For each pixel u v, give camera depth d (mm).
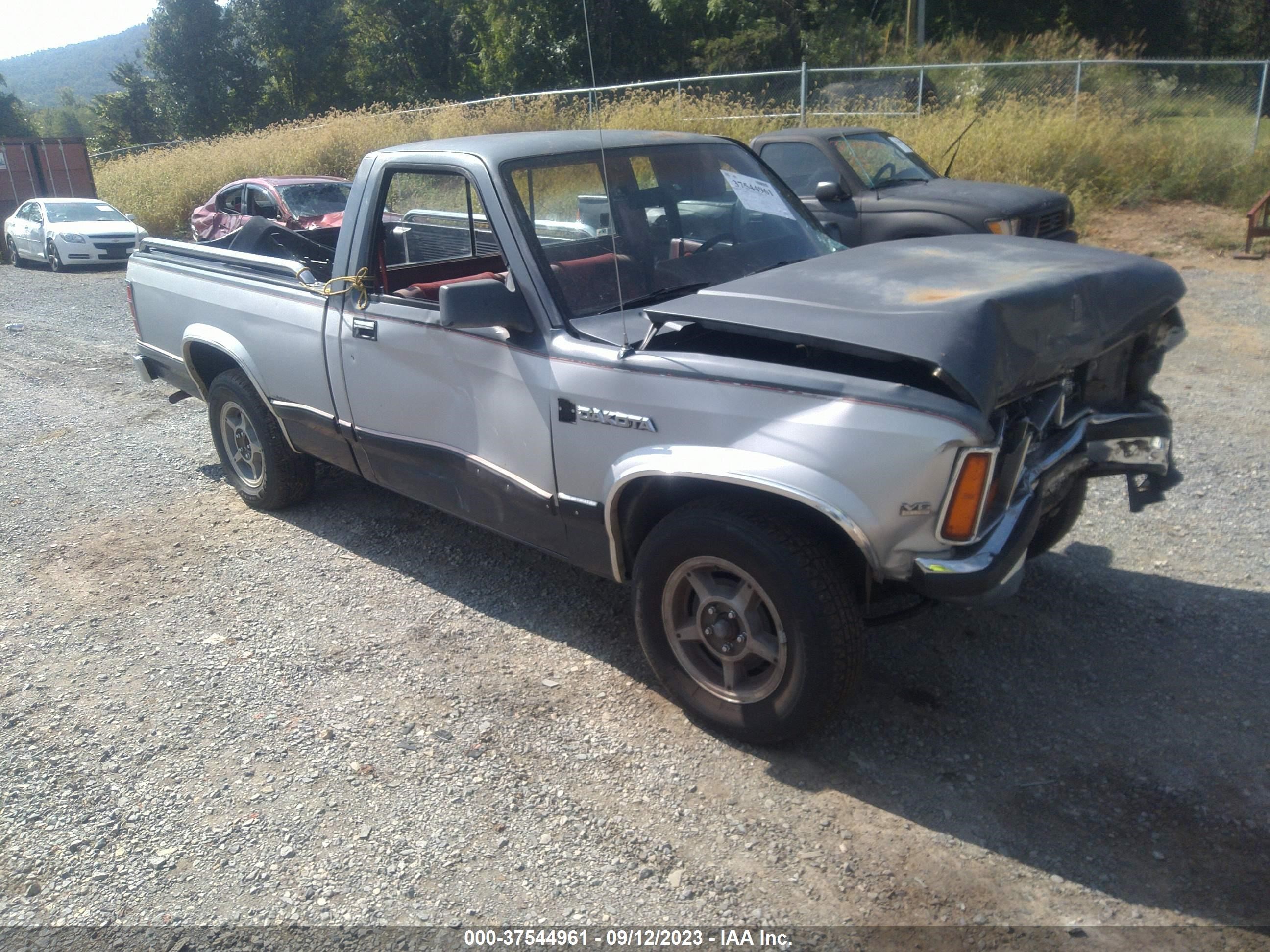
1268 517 4824
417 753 3301
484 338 3688
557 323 3490
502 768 3203
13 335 11094
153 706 3643
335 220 13414
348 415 4457
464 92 38062
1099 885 2627
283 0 48344
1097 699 3451
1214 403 6617
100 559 4934
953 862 2727
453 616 4234
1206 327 8695
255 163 21312
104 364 9344
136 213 21688
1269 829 2812
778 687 3074
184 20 50125
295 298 4609
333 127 21625
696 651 3350
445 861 2807
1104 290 3123
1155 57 33656
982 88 16281
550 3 26969
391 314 4070
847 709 3439
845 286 3090
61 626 4270
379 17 42094
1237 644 3752
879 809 2949
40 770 3297
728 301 3080
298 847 2887
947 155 14352
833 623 2896
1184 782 3016
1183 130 14789
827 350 2984
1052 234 9734
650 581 3285
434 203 4219
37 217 18078
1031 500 2990
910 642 3844
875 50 26375
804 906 2600
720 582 3193
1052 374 2906
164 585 4633
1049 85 16016
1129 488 3723
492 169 3656
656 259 3846
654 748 3281
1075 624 3943
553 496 3584
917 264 3336
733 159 4383
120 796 3146
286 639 4090
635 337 3398
